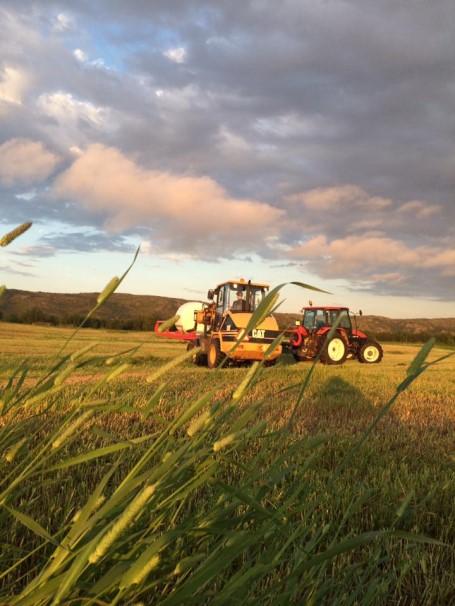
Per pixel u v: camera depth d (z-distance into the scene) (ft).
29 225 3.60
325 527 4.70
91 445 16.07
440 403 33.68
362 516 11.61
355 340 71.26
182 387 27.09
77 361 3.74
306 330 67.41
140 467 3.16
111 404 3.70
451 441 21.68
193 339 69.10
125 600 3.88
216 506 4.21
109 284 3.45
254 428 3.81
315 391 34.47
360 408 29.68
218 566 3.23
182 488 3.49
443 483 14.24
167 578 3.56
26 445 4.19
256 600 3.83
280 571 7.69
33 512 10.48
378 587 6.72
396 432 23.03
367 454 17.48
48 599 3.10
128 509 2.80
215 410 3.58
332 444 18.51
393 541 10.61
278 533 4.21
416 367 3.36
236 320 56.24
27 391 3.77
